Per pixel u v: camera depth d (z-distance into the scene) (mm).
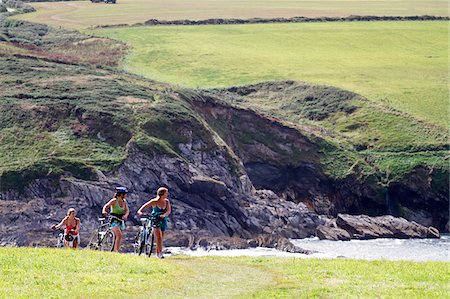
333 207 136625
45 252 35844
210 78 193500
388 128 155125
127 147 117188
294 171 140500
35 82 142125
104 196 108500
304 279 32344
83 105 127875
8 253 34750
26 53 168875
